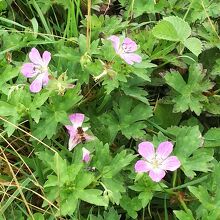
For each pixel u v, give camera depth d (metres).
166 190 0.18
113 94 0.20
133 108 0.19
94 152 0.18
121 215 0.19
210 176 0.18
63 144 0.19
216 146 0.19
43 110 0.18
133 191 0.18
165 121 0.20
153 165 0.17
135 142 0.20
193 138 0.18
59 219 0.18
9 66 0.19
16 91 0.18
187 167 0.18
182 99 0.20
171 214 0.19
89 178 0.17
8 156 0.19
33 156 0.19
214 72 0.20
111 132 0.19
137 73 0.19
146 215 0.19
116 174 0.18
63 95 0.18
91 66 0.19
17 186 0.18
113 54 0.19
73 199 0.17
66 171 0.17
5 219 0.18
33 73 0.18
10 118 0.18
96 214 0.19
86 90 0.20
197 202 0.18
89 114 0.20
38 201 0.19
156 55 0.20
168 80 0.20
